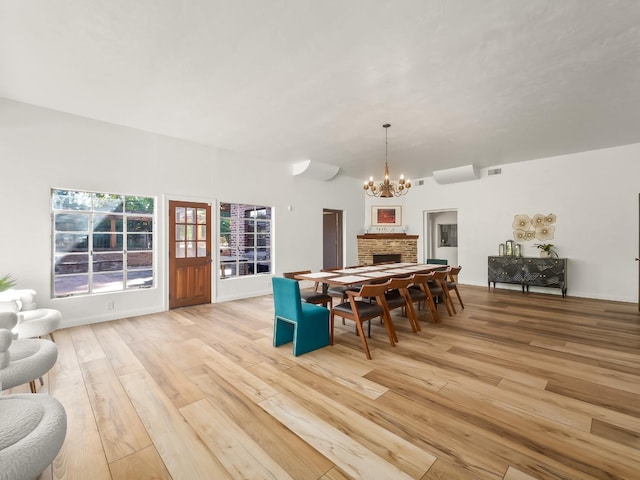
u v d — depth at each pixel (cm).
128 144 445
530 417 199
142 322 421
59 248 706
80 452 168
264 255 671
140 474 153
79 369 273
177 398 224
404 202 832
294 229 672
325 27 225
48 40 240
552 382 246
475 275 707
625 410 207
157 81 307
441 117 396
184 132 460
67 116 394
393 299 374
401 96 337
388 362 287
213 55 262
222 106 365
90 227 429
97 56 263
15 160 362
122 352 313
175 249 498
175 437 181
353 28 226
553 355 301
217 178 544
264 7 205
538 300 549
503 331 378
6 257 358
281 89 322
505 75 292
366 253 819
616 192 536
